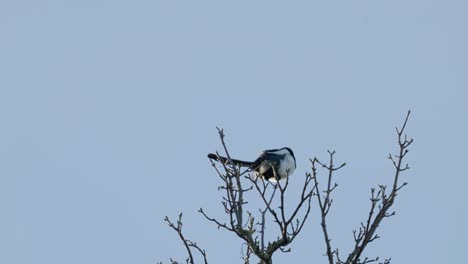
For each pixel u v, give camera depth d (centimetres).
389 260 1252
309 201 1265
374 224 1244
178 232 1279
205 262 1276
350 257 1235
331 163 1278
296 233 1294
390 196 1262
